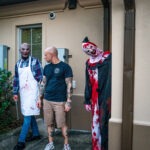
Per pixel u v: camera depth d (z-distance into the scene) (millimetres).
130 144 3006
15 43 5512
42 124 4934
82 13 4770
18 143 3939
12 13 5414
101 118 3221
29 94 3998
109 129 3145
